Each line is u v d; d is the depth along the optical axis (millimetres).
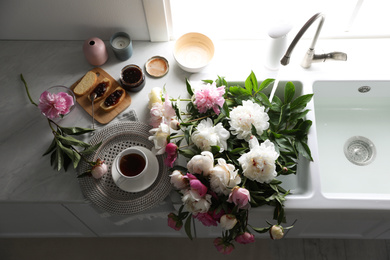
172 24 1215
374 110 1308
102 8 1114
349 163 1249
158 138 895
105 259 1691
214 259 1678
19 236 1617
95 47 1132
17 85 1189
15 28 1198
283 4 1208
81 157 1031
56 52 1244
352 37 1261
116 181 986
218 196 898
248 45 1255
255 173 851
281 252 1681
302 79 1154
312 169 1012
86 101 1148
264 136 969
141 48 1252
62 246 1714
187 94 1165
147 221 1362
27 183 1049
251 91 1054
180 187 877
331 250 1681
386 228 1296
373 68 1191
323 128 1296
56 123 1130
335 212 991
